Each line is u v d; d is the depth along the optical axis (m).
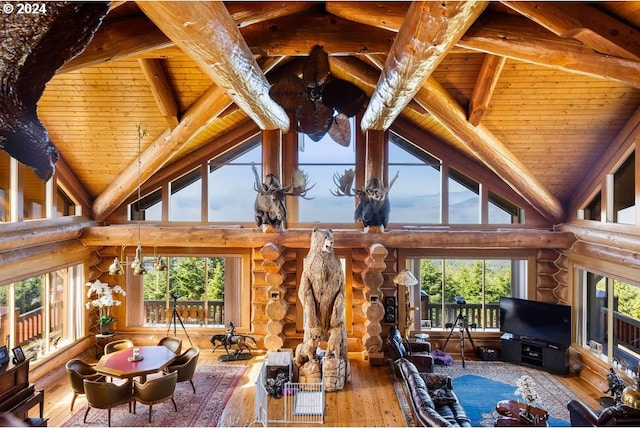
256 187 8.07
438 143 9.25
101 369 6.01
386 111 6.21
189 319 9.38
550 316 7.92
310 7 5.50
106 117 7.18
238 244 8.61
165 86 6.57
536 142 7.38
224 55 3.69
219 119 8.29
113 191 8.46
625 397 5.64
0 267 6.25
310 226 9.33
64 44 1.16
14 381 5.29
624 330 6.82
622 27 3.71
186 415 6.10
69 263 8.16
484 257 8.97
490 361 8.50
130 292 9.27
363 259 8.86
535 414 5.30
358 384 7.25
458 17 2.88
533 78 6.23
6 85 1.15
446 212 9.27
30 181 7.17
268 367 6.89
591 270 7.58
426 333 9.08
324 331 7.23
